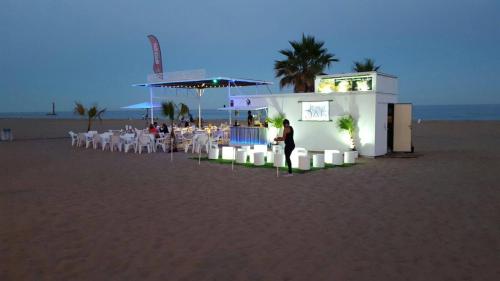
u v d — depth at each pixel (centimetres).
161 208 769
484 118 6650
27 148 2016
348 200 827
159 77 2189
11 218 702
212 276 458
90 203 812
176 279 450
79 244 566
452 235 597
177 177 1116
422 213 721
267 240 581
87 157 1606
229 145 2020
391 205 781
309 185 991
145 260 507
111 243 570
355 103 1589
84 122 5444
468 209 746
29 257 518
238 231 624
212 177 1114
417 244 559
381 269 474
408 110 1652
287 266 486
